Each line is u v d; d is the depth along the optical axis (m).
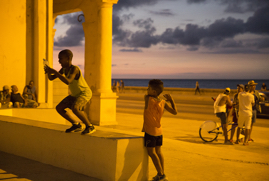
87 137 4.34
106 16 11.98
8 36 10.08
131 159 4.06
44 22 10.54
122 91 45.00
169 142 7.91
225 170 5.23
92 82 12.87
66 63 4.08
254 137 10.24
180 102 26.50
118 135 4.30
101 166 4.14
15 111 8.68
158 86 4.07
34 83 10.59
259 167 5.66
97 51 12.21
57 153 4.86
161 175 4.15
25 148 5.50
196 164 5.56
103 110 12.02
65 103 4.34
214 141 9.54
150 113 4.07
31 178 4.26
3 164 5.00
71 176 4.34
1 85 9.98
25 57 10.50
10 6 10.07
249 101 8.95
